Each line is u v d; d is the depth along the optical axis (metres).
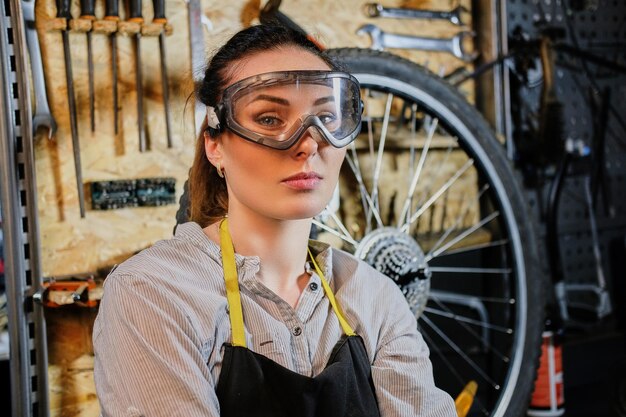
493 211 2.70
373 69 2.18
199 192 1.40
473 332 2.66
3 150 1.83
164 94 2.02
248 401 1.16
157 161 2.04
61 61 1.93
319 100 1.19
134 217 2.03
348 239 2.19
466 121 2.36
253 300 1.24
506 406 2.38
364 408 1.25
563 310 2.86
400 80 2.23
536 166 2.94
